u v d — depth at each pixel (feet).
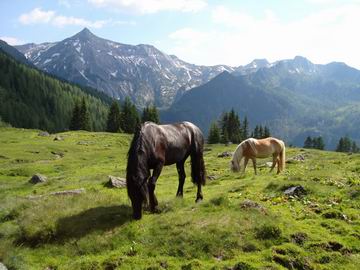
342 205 45.68
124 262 35.22
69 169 149.28
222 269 32.60
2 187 92.89
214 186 70.90
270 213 42.29
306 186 51.60
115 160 182.39
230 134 402.72
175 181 86.07
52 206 49.62
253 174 83.76
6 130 361.30
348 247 35.09
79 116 411.75
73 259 37.78
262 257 34.06
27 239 42.55
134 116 410.11
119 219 43.93
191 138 51.98
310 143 518.37
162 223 41.45
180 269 33.53
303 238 36.76
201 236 37.73
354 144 520.42
